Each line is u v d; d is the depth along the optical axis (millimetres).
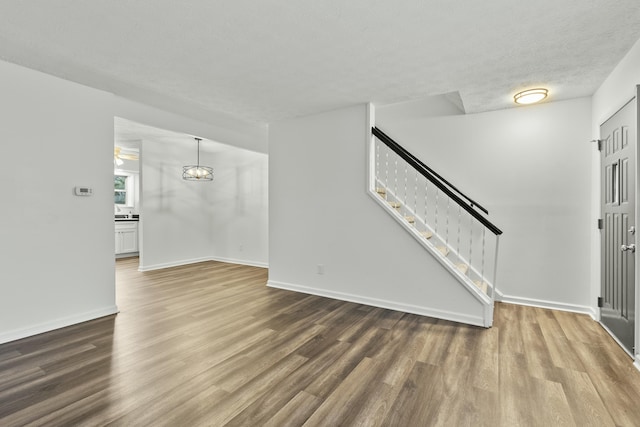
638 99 2268
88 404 1773
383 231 3611
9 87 2650
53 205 2906
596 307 3205
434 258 3303
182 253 6285
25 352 2422
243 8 1925
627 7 1877
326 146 4012
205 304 3680
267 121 4449
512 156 3799
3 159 2621
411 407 1776
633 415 1711
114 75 2924
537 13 1949
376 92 3332
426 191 4285
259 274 5367
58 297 2934
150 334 2789
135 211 7680
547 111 3619
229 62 2658
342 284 3902
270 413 1716
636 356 2256
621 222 2621
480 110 3900
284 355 2396
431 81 3031
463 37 2240
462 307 3154
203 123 4500
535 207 3684
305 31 2182
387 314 3359
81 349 2479
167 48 2432
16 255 2688
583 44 2322
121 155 7043
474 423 1646
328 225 4004
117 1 1864
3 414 1679
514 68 2734
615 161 2746
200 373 2127
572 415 1710
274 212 4473
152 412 1711
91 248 3174
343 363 2275
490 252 3904
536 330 2926
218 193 6750
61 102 2961
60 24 2109
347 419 1673
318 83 3102
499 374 2133
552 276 3609
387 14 1977
